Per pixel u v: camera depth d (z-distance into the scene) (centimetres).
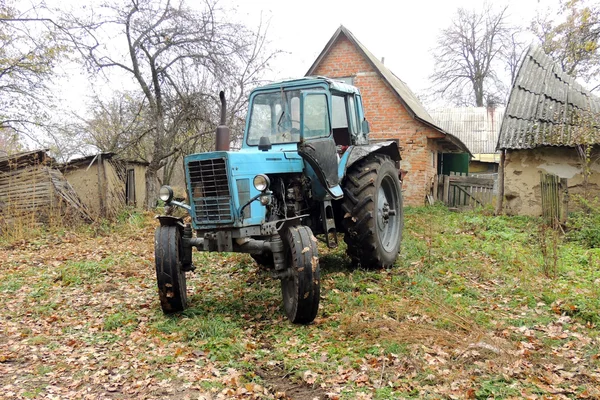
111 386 387
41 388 383
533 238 920
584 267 722
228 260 793
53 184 1178
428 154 1511
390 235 744
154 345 460
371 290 591
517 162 1222
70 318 554
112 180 1355
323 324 496
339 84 696
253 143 659
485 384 368
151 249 919
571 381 378
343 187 664
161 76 1338
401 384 375
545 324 499
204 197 521
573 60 1457
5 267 816
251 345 448
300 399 361
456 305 545
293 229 494
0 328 525
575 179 1171
